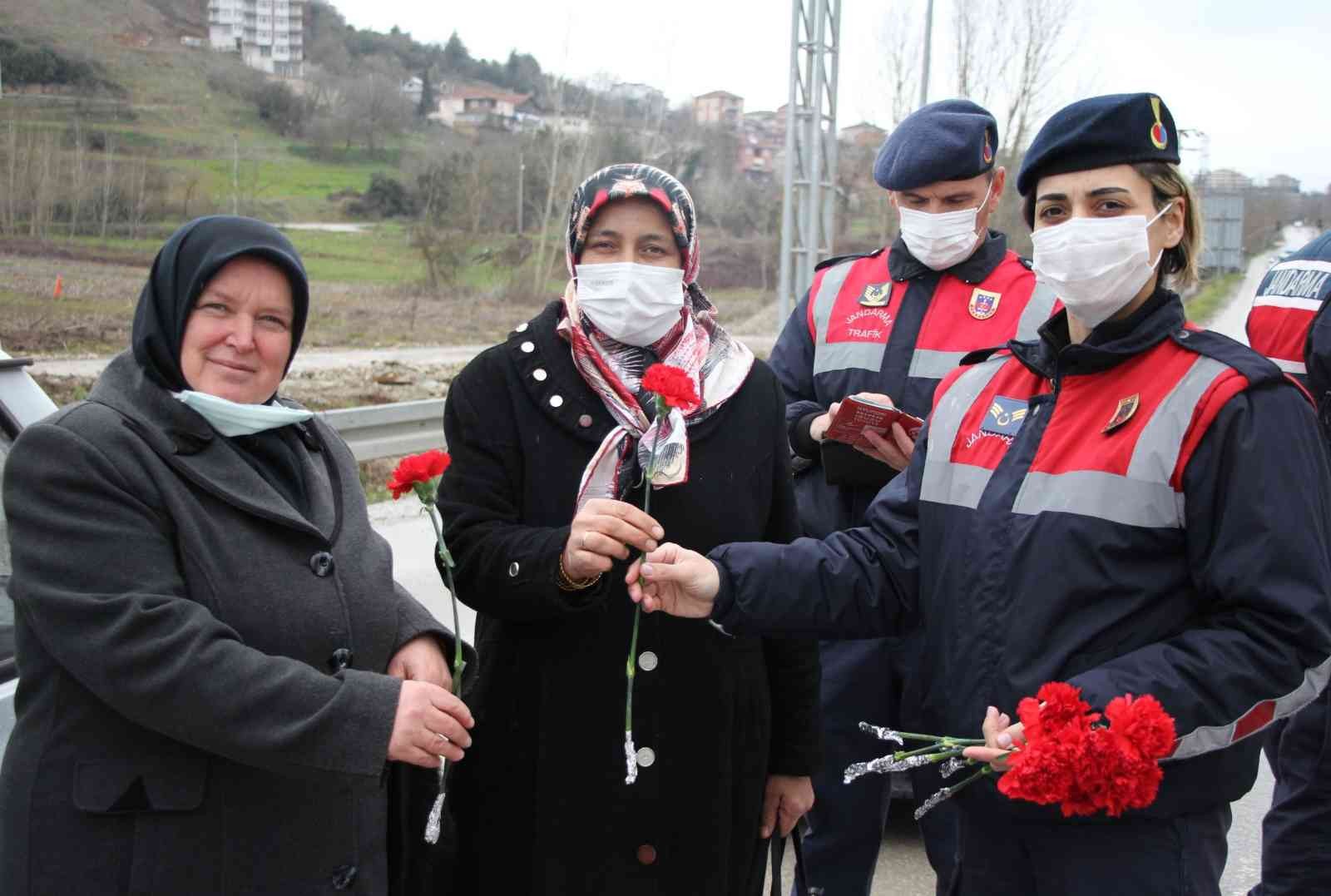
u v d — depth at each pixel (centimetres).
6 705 214
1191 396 187
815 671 245
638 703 219
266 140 5009
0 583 231
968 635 200
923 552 216
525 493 224
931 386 333
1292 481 180
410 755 175
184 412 180
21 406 254
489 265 3625
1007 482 202
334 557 192
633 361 229
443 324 2556
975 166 326
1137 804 160
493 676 226
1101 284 198
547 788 217
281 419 190
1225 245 3506
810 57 1223
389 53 8225
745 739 229
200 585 175
